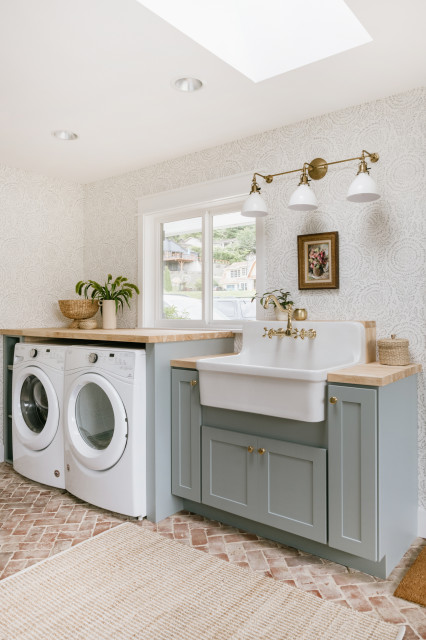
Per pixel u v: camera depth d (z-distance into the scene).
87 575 1.77
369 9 1.56
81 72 1.98
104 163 3.22
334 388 1.75
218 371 2.06
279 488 1.93
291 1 1.88
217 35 1.86
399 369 1.89
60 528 2.18
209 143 2.84
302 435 1.88
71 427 2.49
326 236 2.39
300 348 2.32
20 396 2.87
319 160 2.34
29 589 1.68
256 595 1.65
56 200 3.57
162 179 3.19
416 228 2.14
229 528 2.19
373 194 2.04
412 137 2.15
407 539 1.99
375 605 1.59
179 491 2.29
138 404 2.23
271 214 2.64
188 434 2.26
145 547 1.99
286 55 1.97
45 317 3.52
